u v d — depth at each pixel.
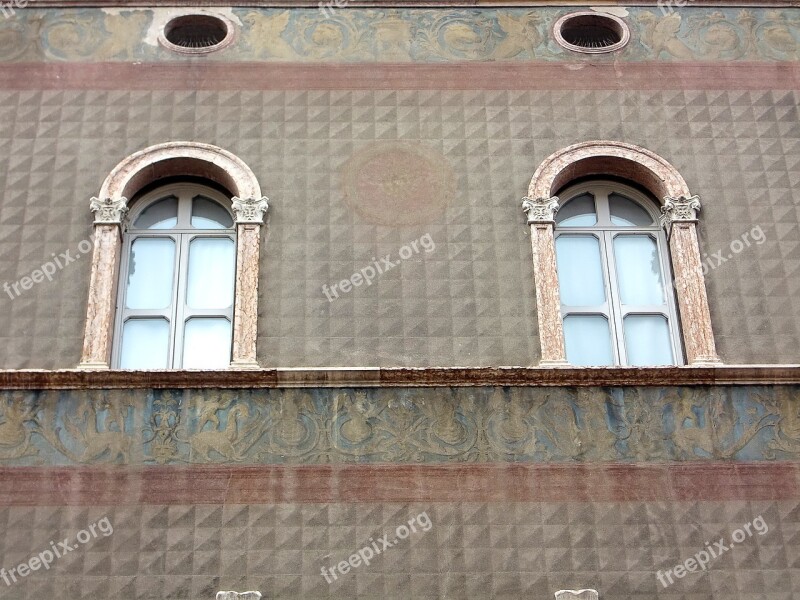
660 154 14.27
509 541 11.87
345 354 12.94
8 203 13.77
